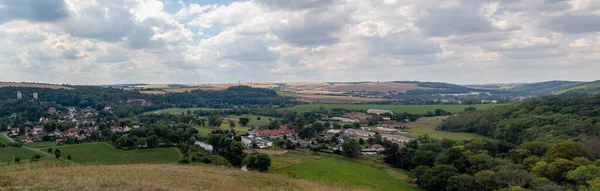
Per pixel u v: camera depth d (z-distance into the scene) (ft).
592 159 197.06
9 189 60.85
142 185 71.51
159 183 78.74
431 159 241.35
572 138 245.86
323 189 94.43
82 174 82.74
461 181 178.29
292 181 104.06
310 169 229.25
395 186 198.08
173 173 97.30
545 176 175.63
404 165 256.11
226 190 81.46
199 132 403.75
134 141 296.51
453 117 435.94
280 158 266.57
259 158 218.18
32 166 96.43
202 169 114.93
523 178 170.60
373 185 193.26
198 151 277.85
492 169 195.83
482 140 275.59
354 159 278.05
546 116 322.34
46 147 296.30
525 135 290.35
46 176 74.79
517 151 231.91
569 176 163.94
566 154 197.06
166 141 309.83
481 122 375.04
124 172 91.35
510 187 162.20
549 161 197.47
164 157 254.06
